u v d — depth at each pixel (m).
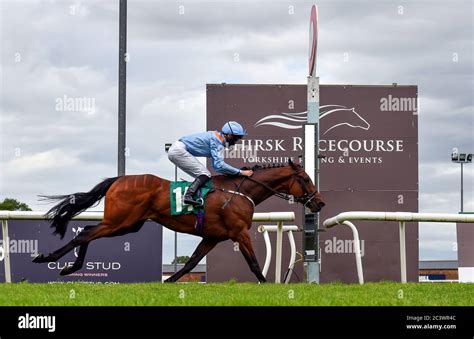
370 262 18.09
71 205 12.41
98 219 14.52
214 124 18.12
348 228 18.08
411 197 18.39
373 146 18.41
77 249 15.01
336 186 18.33
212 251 17.73
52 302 8.70
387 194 18.36
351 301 8.93
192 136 12.45
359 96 18.42
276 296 9.34
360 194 18.33
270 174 12.61
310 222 13.78
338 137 18.38
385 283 12.42
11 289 10.57
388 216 13.17
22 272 14.90
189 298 9.01
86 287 10.98
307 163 13.94
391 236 18.09
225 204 12.23
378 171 18.38
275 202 17.94
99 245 15.07
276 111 18.20
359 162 18.38
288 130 18.19
